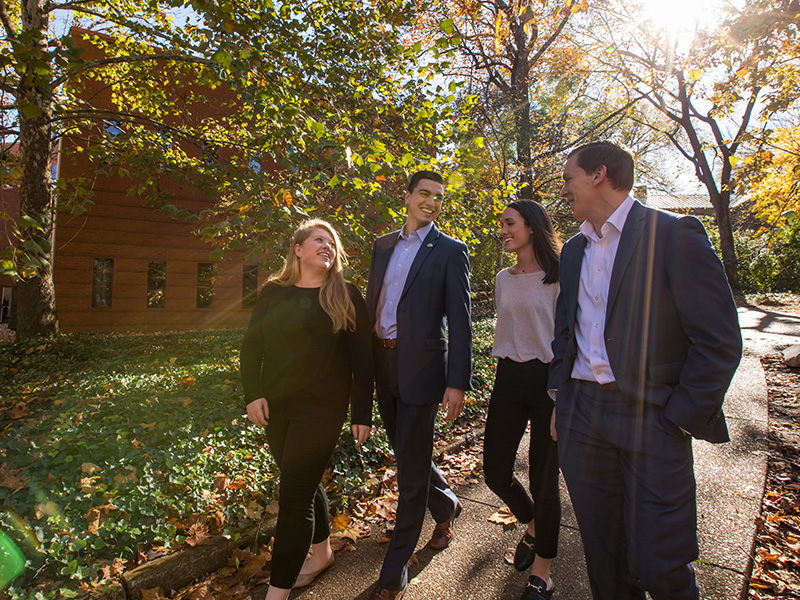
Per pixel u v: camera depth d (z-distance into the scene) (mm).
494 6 13664
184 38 7219
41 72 4246
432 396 2525
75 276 16406
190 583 2654
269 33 6066
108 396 5160
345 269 4418
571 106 18047
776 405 5480
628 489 1729
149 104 11062
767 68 7914
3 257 3943
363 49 6348
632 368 1706
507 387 2605
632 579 1881
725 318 1556
